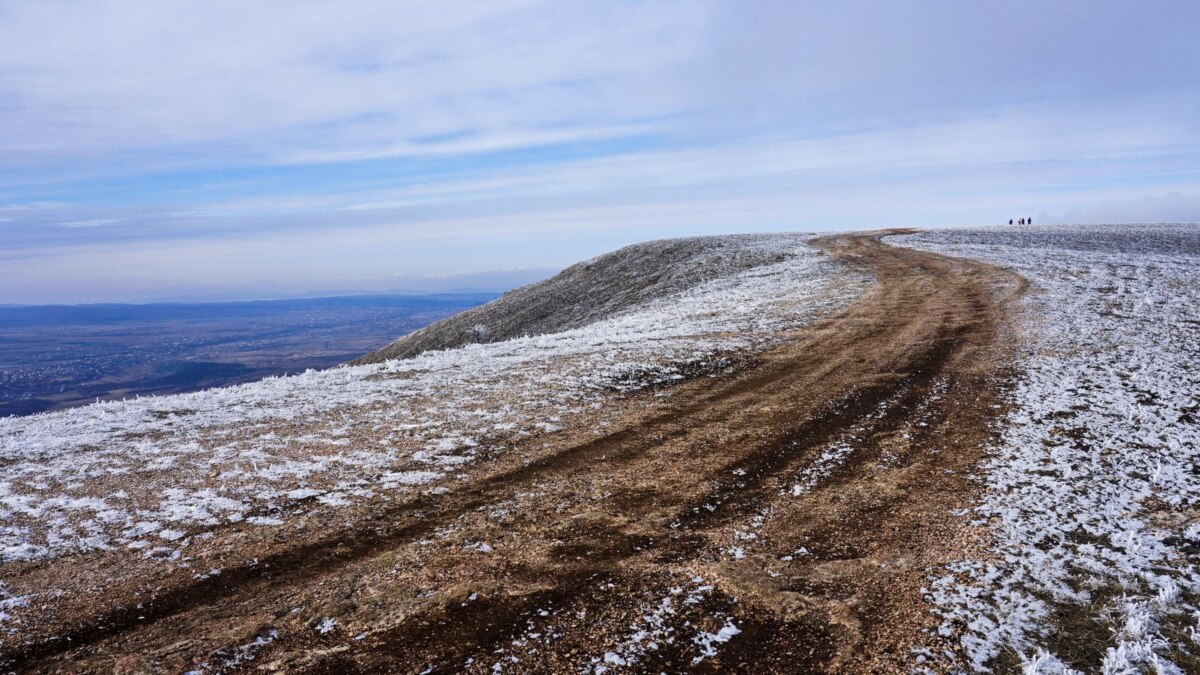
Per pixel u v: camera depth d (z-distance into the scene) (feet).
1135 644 17.08
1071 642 17.40
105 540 24.49
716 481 30.53
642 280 184.96
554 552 23.38
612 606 19.61
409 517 26.73
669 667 16.74
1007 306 77.61
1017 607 19.01
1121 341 54.80
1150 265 104.99
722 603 19.74
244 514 26.94
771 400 45.16
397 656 17.26
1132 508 25.57
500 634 18.22
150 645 17.99
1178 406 37.83
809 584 20.80
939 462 31.78
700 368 55.62
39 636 18.49
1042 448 32.53
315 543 24.44
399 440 36.65
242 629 18.70
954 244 165.37
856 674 16.38
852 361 56.29
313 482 30.42
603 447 35.78
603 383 50.21
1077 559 21.71
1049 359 50.80
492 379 51.90
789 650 17.42
